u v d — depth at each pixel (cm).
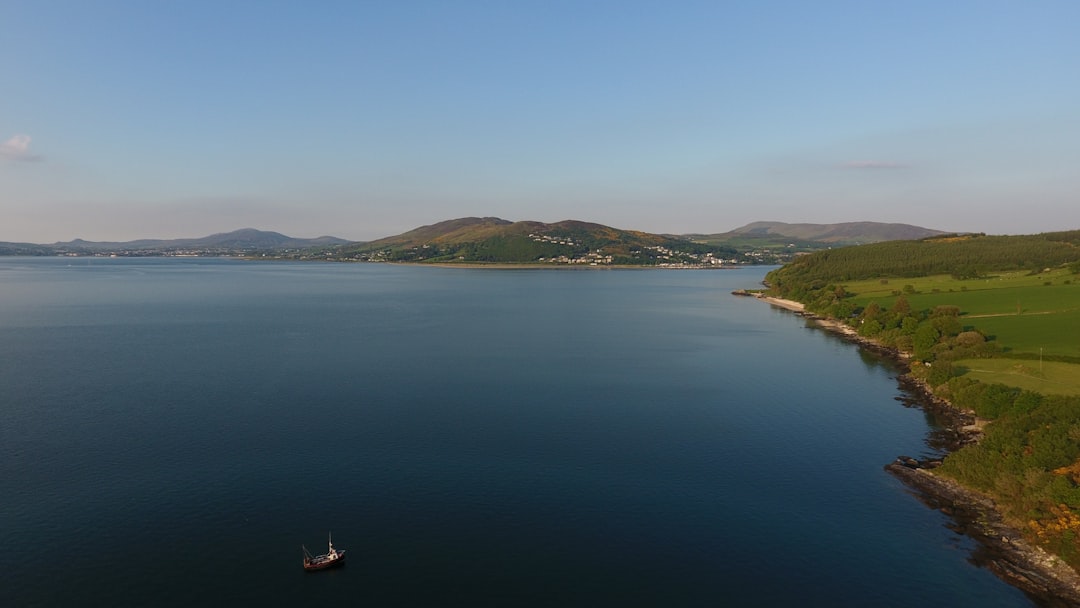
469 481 7925
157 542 6431
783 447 9169
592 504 7369
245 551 6316
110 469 8088
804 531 6794
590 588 5816
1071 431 7169
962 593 5709
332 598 5628
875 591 5772
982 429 9756
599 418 10444
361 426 9881
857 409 11031
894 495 7600
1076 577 5725
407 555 6294
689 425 10125
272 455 8638
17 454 8525
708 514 7156
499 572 6038
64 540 6425
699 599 5662
